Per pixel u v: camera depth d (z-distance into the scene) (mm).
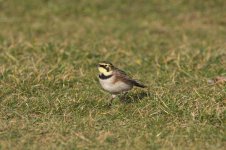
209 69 16750
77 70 16562
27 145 11266
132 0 28422
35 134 11852
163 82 15586
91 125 12320
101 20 26031
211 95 13836
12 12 26844
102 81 13250
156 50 19750
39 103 13508
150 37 22703
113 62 17859
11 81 15016
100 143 11359
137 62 17766
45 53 18281
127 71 16797
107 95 14180
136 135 11789
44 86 14742
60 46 19391
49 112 13094
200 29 24250
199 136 11711
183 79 15953
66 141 11492
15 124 12391
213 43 21047
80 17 26531
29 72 15688
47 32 23406
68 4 27984
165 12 27031
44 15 26609
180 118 12633
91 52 18609
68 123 12453
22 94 14234
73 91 14516
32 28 24109
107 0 28469
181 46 20000
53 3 28109
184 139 11594
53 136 11750
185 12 26922
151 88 14805
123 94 13953
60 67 16453
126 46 20391
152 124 12383
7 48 18938
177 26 24844
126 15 26734
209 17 26062
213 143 11383
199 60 17750
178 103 13250
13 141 11461
